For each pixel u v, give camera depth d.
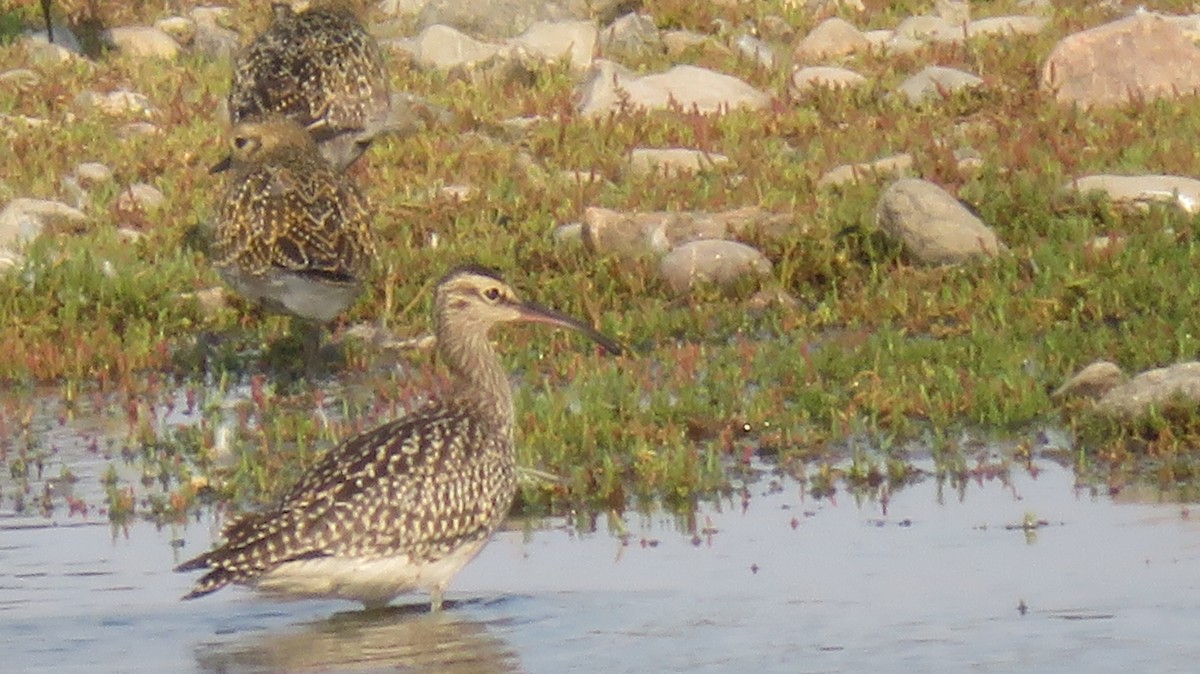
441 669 10.41
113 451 14.40
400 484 11.26
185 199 19.31
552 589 11.58
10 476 13.89
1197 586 11.19
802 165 19.59
